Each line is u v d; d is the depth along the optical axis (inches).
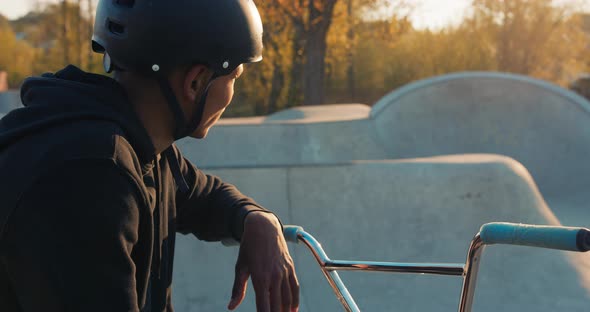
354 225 185.0
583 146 386.0
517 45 1120.8
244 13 41.8
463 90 420.5
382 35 868.0
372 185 192.7
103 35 40.9
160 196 43.8
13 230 32.7
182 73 40.1
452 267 45.0
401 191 193.3
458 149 408.2
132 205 34.1
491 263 171.2
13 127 35.3
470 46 1108.5
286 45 944.3
